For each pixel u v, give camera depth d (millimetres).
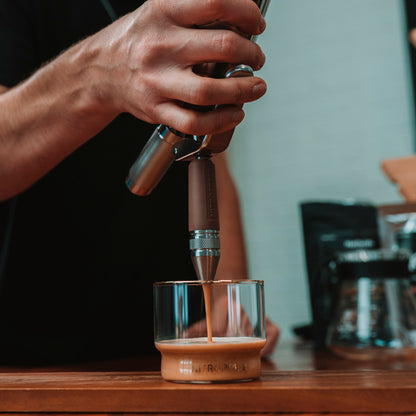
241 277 1288
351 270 1112
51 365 1092
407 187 1521
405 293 1100
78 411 617
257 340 670
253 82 582
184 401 599
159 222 1251
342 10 2324
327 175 2328
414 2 2193
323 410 579
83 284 1173
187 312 669
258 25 600
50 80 777
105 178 1191
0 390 632
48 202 1158
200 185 647
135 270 1215
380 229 1358
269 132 2434
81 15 1177
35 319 1141
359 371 718
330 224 1318
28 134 842
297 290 2352
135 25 613
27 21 1128
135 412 606
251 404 588
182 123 594
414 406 565
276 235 2398
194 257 657
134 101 644
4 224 1234
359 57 2291
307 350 1257
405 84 2213
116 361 1106
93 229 1180
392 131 2227
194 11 579
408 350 1043
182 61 594
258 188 2438
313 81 2367
